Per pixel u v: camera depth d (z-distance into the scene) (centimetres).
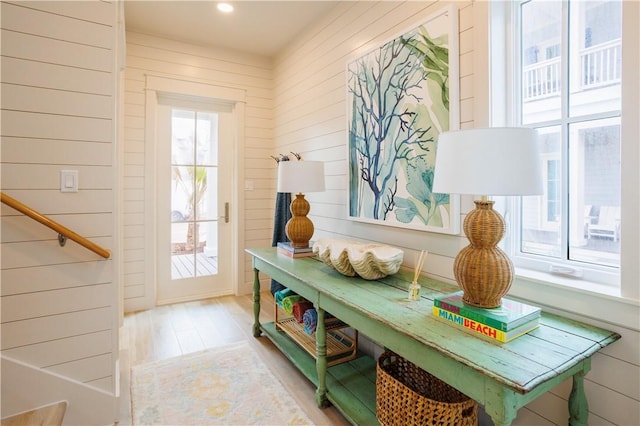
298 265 228
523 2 161
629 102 119
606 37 133
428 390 172
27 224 162
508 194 109
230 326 301
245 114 385
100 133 176
